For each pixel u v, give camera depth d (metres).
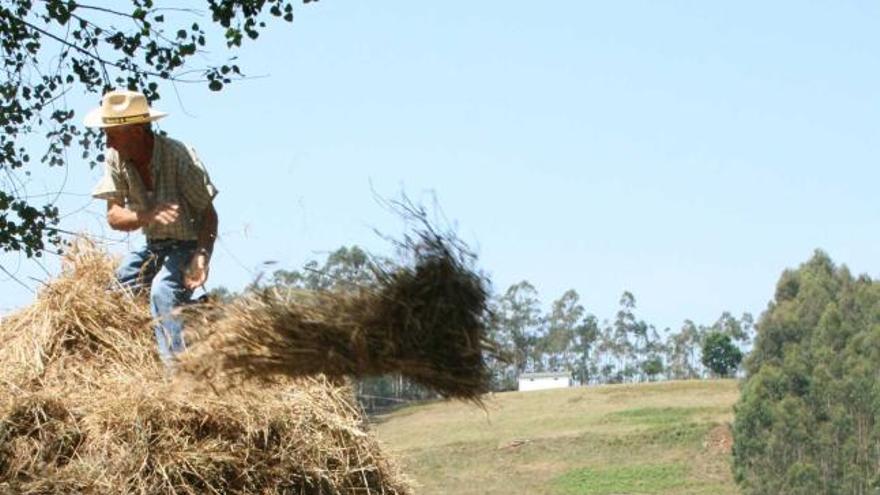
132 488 6.19
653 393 83.38
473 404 5.96
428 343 5.68
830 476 56.25
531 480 59.47
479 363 5.75
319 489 6.71
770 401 58.34
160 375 6.77
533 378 94.44
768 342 60.75
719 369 117.06
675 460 64.50
